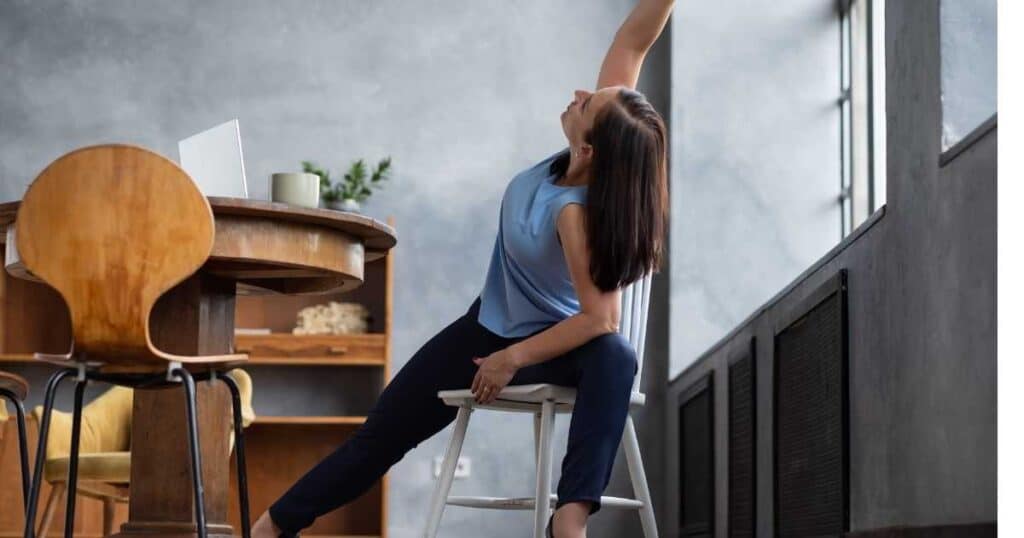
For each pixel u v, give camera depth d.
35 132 6.61
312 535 6.38
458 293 6.59
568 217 2.50
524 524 6.41
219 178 3.18
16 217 2.78
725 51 6.12
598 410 2.44
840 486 3.17
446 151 6.68
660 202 2.55
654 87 6.42
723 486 4.73
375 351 6.23
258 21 6.74
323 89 6.70
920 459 2.63
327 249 2.91
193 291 3.01
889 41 2.92
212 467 3.07
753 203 6.05
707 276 6.02
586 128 2.56
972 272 2.36
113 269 2.50
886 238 2.88
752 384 4.18
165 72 6.68
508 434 6.48
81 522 6.00
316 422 6.17
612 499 2.78
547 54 6.74
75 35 6.69
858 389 3.08
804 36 6.13
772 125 6.09
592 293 2.48
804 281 3.63
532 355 2.50
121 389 4.96
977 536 2.21
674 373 5.99
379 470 2.78
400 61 6.73
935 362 2.55
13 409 5.86
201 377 2.75
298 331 6.30
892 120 2.87
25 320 6.42
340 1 6.76
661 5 2.90
